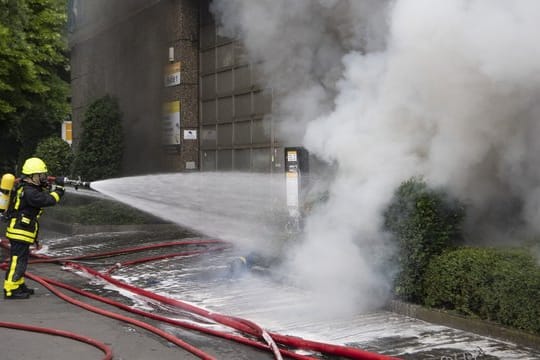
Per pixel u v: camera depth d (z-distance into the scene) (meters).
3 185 7.34
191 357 5.14
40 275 9.03
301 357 4.99
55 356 5.11
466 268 5.82
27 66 15.75
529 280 5.17
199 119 15.16
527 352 5.03
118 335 5.78
